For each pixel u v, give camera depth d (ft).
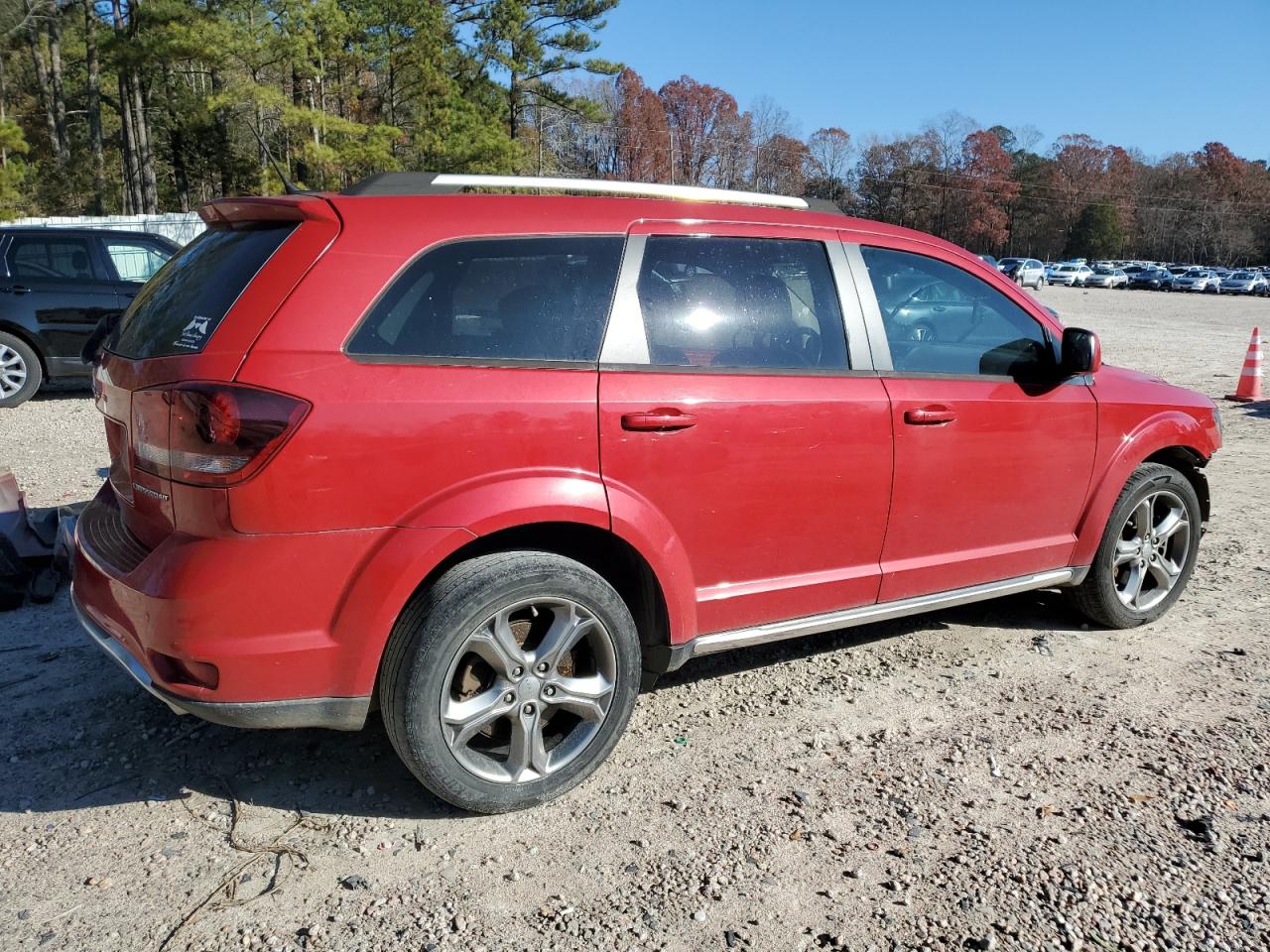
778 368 10.98
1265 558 18.53
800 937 7.92
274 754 10.73
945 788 10.21
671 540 10.21
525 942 7.81
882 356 11.83
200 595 8.29
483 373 9.20
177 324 9.18
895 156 395.34
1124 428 13.93
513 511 9.11
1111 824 9.59
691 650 10.70
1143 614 14.83
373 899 8.32
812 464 11.01
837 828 9.46
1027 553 13.30
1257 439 31.30
